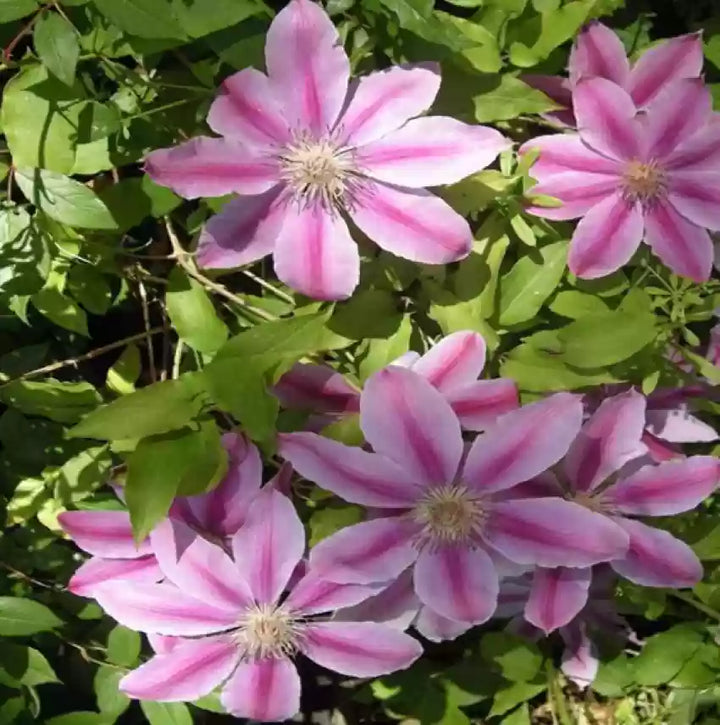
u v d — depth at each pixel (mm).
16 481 988
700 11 1024
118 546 916
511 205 915
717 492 1015
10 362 975
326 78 875
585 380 915
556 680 1014
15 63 888
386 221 889
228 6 861
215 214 900
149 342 967
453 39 875
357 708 1083
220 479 879
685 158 920
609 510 930
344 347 923
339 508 916
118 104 916
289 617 915
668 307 959
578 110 917
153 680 921
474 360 896
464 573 900
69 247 917
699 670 989
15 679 957
